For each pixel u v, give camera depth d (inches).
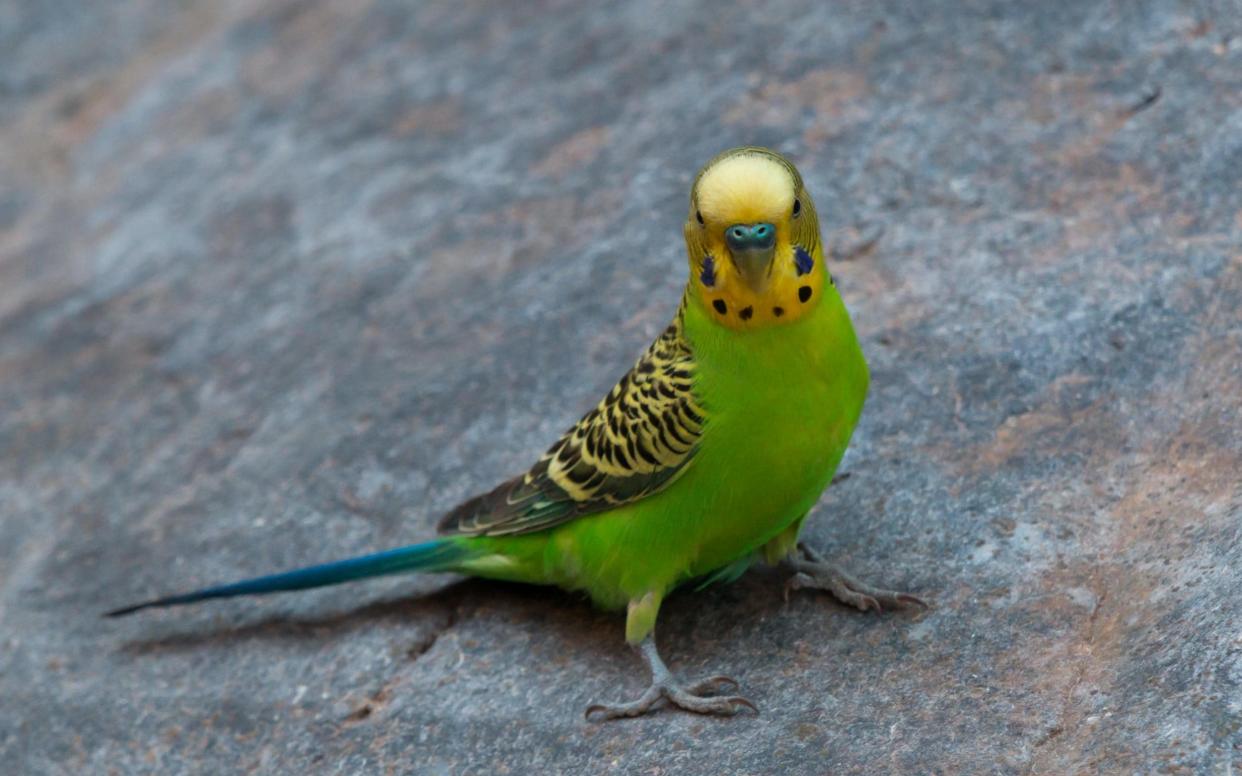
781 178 274.2
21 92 784.3
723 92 534.0
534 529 330.0
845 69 519.2
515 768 304.2
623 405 308.0
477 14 668.1
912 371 384.2
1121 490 330.3
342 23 707.4
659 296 449.1
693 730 299.6
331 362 475.5
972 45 505.4
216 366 497.7
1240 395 339.6
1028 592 310.7
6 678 382.3
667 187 496.7
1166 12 482.6
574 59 598.5
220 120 667.4
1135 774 253.4
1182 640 276.1
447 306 482.6
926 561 327.6
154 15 820.6
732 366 287.4
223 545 407.8
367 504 406.0
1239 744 250.1
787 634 319.6
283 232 561.6
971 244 423.5
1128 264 392.8
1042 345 377.1
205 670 367.2
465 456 410.9
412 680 341.4
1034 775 263.7
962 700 286.2
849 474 358.6
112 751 348.8
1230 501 309.7
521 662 336.5
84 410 498.0
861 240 440.5
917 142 471.5
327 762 325.4
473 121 585.3
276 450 441.4
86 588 408.5
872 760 275.4
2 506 460.4
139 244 592.1
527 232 505.0
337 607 374.3
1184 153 425.1
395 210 547.8
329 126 623.2
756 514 302.7
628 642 316.2
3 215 669.3
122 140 692.1
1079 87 469.1
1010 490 339.3
